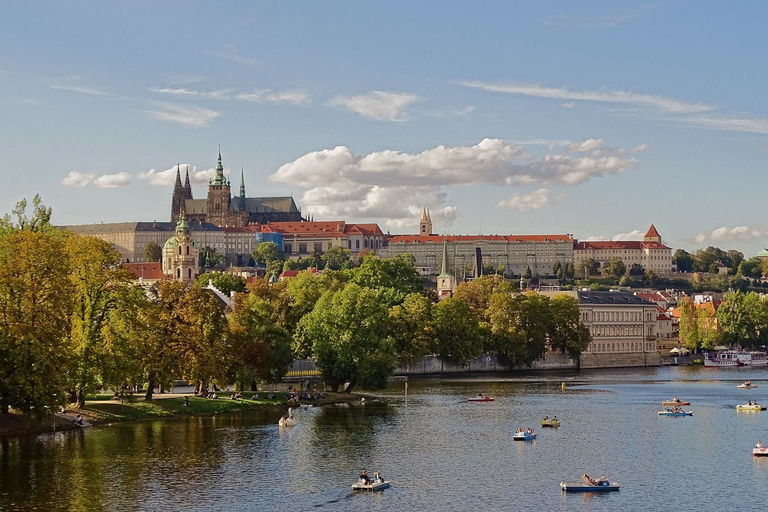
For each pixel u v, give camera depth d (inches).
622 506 5605.3
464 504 5620.1
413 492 5871.1
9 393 6604.3
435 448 7244.1
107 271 7751.0
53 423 7426.2
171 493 5723.4
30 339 6653.5
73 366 7194.9
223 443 7155.5
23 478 5930.1
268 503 5570.9
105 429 7524.6
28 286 7052.2
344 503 5610.2
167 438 7249.0
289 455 6825.8
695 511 5511.8
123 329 7770.7
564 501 5703.7
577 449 7293.3
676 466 6678.2
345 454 6934.1
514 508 5551.2
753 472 6486.2
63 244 7657.5
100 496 5605.3
